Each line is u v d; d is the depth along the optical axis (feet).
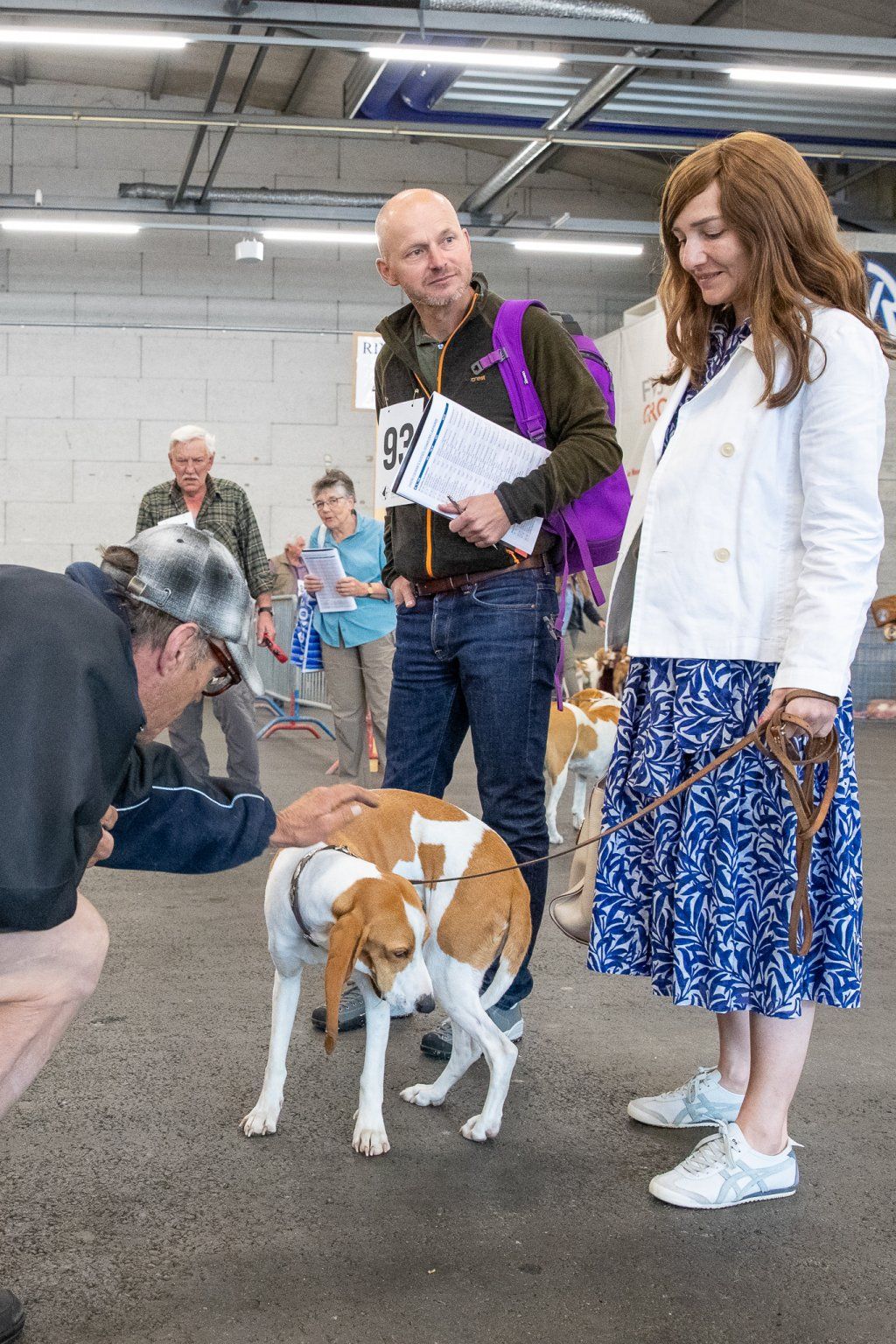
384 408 9.65
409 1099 8.29
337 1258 6.24
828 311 6.42
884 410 6.44
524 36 27.96
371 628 18.17
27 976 5.44
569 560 9.21
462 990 7.78
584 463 8.59
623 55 31.17
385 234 8.77
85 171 45.68
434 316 9.00
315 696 35.53
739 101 37.24
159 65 43.16
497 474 8.66
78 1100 8.23
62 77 45.01
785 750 6.41
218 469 47.47
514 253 49.52
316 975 11.23
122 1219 6.63
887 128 39.58
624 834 7.18
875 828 19.69
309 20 26.71
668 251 7.10
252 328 47.29
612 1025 10.00
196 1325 5.65
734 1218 6.73
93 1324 5.65
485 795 9.09
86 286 46.21
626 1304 5.85
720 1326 5.67
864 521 6.29
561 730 17.38
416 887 8.05
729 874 6.65
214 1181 7.08
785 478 6.58
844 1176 7.29
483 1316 5.73
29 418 46.09
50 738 4.61
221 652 5.61
